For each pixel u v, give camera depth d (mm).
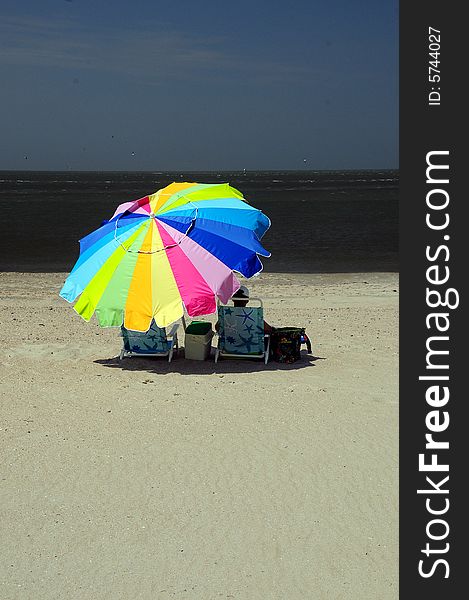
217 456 6438
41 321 12906
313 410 7598
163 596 4457
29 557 4887
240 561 4820
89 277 9070
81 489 5840
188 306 8508
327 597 4438
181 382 8797
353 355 10023
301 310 13773
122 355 9961
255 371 9281
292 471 6117
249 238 9109
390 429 7043
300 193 86250
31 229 36906
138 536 5137
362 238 31922
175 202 9438
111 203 63000
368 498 5656
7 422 7340
